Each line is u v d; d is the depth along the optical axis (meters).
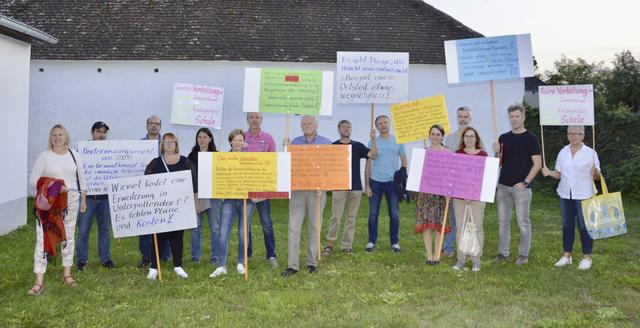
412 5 19.00
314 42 17.17
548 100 7.61
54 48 16.92
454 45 7.88
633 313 5.33
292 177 6.77
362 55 8.05
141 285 6.36
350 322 5.08
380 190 8.09
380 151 8.05
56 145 6.13
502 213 7.38
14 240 9.06
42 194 5.89
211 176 6.49
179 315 5.27
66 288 6.13
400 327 4.99
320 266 7.17
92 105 17.17
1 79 9.70
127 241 8.98
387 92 8.07
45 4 18.41
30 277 6.60
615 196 6.82
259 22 17.83
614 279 6.45
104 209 7.13
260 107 7.44
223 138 17.14
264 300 5.65
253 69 7.43
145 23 17.73
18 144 10.35
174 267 6.76
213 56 16.62
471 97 17.39
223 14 18.03
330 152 6.81
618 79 31.16
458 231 7.04
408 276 6.66
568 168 7.01
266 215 7.24
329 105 7.47
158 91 17.12
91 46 17.03
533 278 6.49
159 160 6.73
